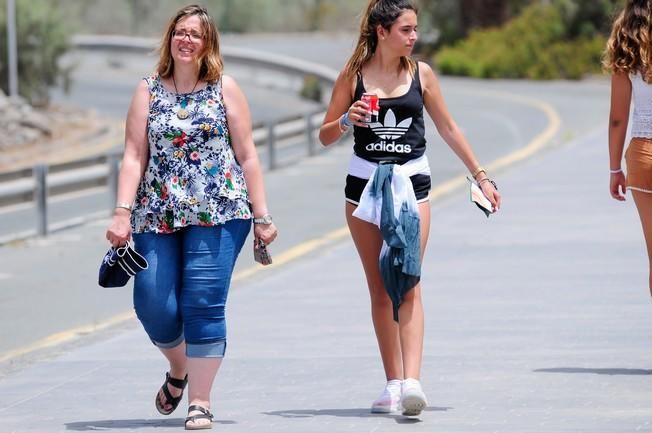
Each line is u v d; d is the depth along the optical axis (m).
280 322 31.02
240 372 25.58
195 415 20.91
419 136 21.62
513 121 109.12
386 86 21.50
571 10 188.38
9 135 113.44
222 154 21.08
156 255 20.88
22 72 139.62
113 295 38.88
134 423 21.77
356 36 22.02
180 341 21.50
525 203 53.12
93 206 63.34
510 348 26.55
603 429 19.86
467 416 21.09
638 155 23.23
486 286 34.75
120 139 118.25
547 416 20.83
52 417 22.45
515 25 194.12
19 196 53.78
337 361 26.25
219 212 20.84
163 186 20.91
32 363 28.67
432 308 31.83
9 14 129.75
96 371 26.56
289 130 85.06
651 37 22.81
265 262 21.52
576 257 39.06
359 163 21.66
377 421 21.06
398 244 20.97
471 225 47.59
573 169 66.19
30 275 43.50
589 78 180.12
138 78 180.38
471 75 190.88
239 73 181.38
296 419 21.44
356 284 36.59
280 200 62.56
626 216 48.00
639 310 30.27
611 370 24.06
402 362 22.23
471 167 21.98
